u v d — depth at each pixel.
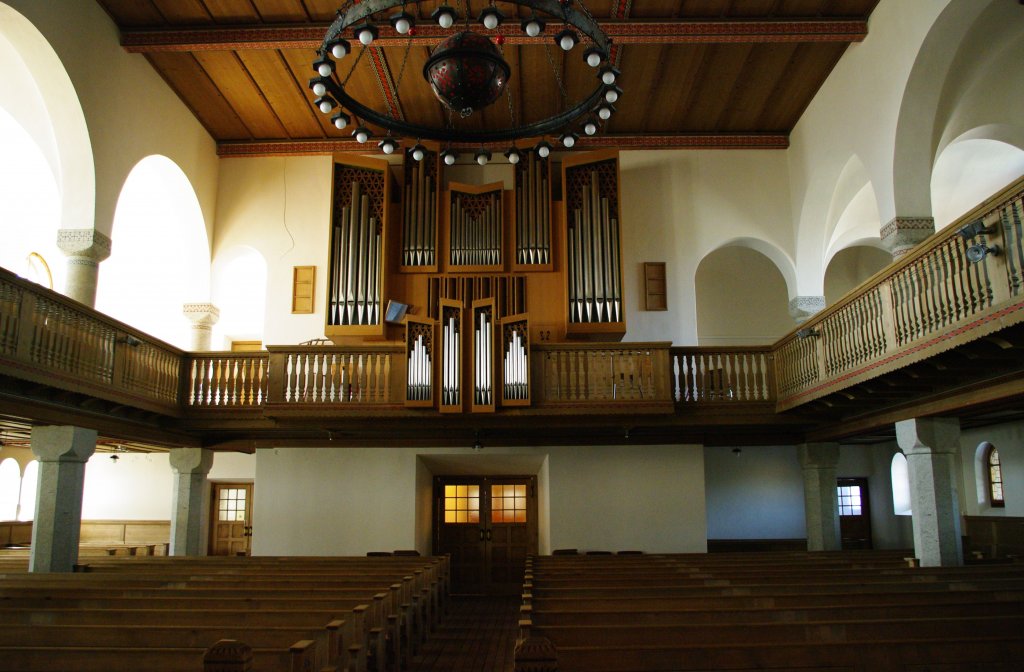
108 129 11.70
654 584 7.61
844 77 13.01
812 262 15.17
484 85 7.41
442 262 14.66
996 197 6.87
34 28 9.96
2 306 8.31
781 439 14.86
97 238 11.28
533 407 12.11
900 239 11.10
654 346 12.41
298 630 5.36
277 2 11.81
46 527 10.41
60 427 10.58
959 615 5.64
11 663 4.62
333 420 12.38
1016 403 9.12
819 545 13.98
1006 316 6.78
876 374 9.20
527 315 12.09
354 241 14.38
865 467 18.70
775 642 4.85
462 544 15.73
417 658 9.24
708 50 13.01
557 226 14.91
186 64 13.19
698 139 15.73
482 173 15.64
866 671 4.45
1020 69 11.55
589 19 7.60
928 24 10.20
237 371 12.95
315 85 8.21
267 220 15.55
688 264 15.34
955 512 10.27
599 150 14.87
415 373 11.94
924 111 10.98
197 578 8.71
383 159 15.11
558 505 14.02
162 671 4.59
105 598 6.89
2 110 13.38
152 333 18.16
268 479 14.07
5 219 15.05
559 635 4.82
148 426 12.57
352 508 13.93
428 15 12.08
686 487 14.05
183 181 14.38
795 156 15.41
